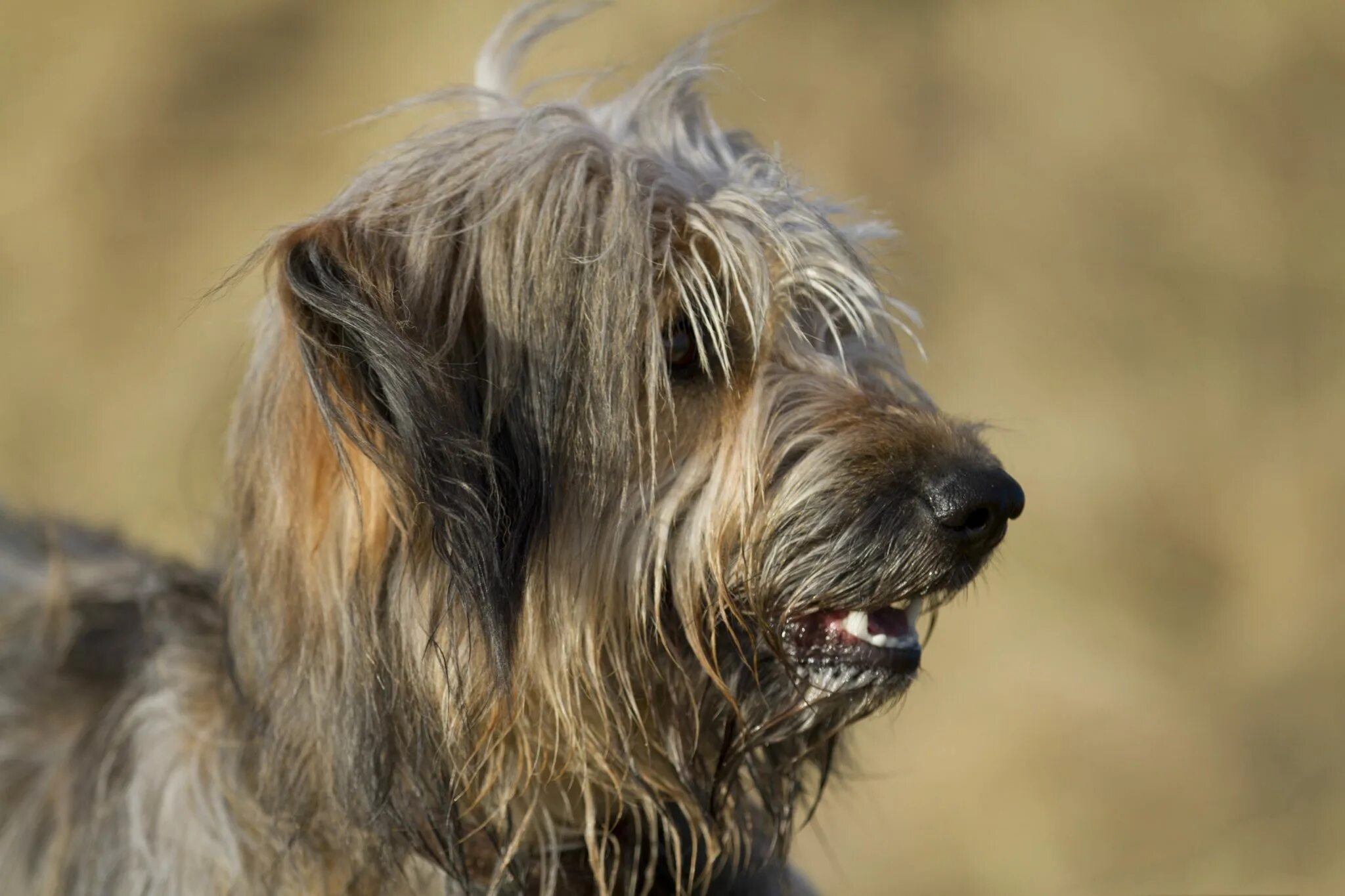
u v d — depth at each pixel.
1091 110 21.08
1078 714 15.57
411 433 5.99
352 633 6.49
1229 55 21.67
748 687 7.12
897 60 21.23
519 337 6.50
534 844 7.21
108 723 7.76
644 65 19.53
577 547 6.59
